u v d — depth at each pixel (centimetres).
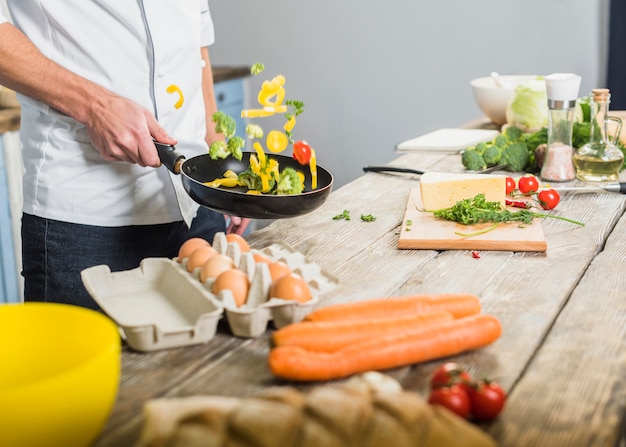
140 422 87
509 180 172
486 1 346
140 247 173
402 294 121
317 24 375
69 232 166
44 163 165
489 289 123
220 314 104
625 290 121
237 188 144
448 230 147
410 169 198
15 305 89
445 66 360
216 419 76
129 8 159
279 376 93
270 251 130
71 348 88
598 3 330
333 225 158
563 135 189
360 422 75
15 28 150
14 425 72
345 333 99
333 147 391
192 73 175
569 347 102
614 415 85
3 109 251
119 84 163
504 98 248
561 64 343
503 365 98
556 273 129
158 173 170
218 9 390
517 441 81
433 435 75
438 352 98
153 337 101
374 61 371
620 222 158
